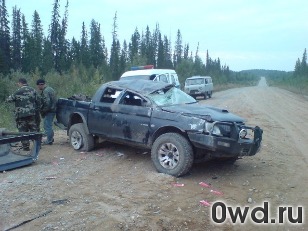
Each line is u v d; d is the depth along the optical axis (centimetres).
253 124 1272
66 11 5000
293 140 963
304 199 516
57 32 4947
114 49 5734
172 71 1597
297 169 670
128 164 683
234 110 1794
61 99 842
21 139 651
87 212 449
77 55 5269
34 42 4241
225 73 10806
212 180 593
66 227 408
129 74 1468
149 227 412
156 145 616
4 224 418
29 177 598
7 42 4406
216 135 564
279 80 11200
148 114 645
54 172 629
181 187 554
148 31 7175
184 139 590
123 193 522
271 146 880
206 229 417
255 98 2934
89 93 1995
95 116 740
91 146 781
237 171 648
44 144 870
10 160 671
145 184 562
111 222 420
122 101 701
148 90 686
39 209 459
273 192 542
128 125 675
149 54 6122
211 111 617
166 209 467
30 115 789
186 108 635
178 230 411
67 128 829
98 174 618
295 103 2358
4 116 1231
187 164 586
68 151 795
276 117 1493
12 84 1716
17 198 497
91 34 5775
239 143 576
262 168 671
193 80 2812
